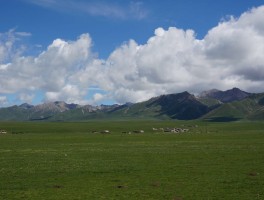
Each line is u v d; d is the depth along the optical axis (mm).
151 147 97125
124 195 39312
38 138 150375
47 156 76750
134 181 47156
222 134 176250
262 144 102000
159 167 58562
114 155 77188
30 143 119938
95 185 44812
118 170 56281
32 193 40562
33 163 65125
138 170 56000
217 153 77312
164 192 40500
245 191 40438
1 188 43312
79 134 195875
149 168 57750
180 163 62656
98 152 84375
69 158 72562
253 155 72000
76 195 39531
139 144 109938
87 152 84688
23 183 46312
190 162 63625
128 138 148000
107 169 57250
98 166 60531
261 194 38969
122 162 65250
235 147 92500
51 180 48375
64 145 109500
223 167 57219
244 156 70562
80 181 47531
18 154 81938
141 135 176125
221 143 109375
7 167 60250
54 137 159000
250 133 184125
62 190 42031
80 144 113312
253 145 98625
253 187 42250
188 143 112188
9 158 73438
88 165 61875
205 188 42219
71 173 53844
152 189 42094
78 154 80312
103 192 40844
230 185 43531
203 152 80250
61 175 52250
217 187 42625
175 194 39469
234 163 61281
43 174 53094
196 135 168125
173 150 86875
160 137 153625
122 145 106438
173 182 46031
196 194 39375
